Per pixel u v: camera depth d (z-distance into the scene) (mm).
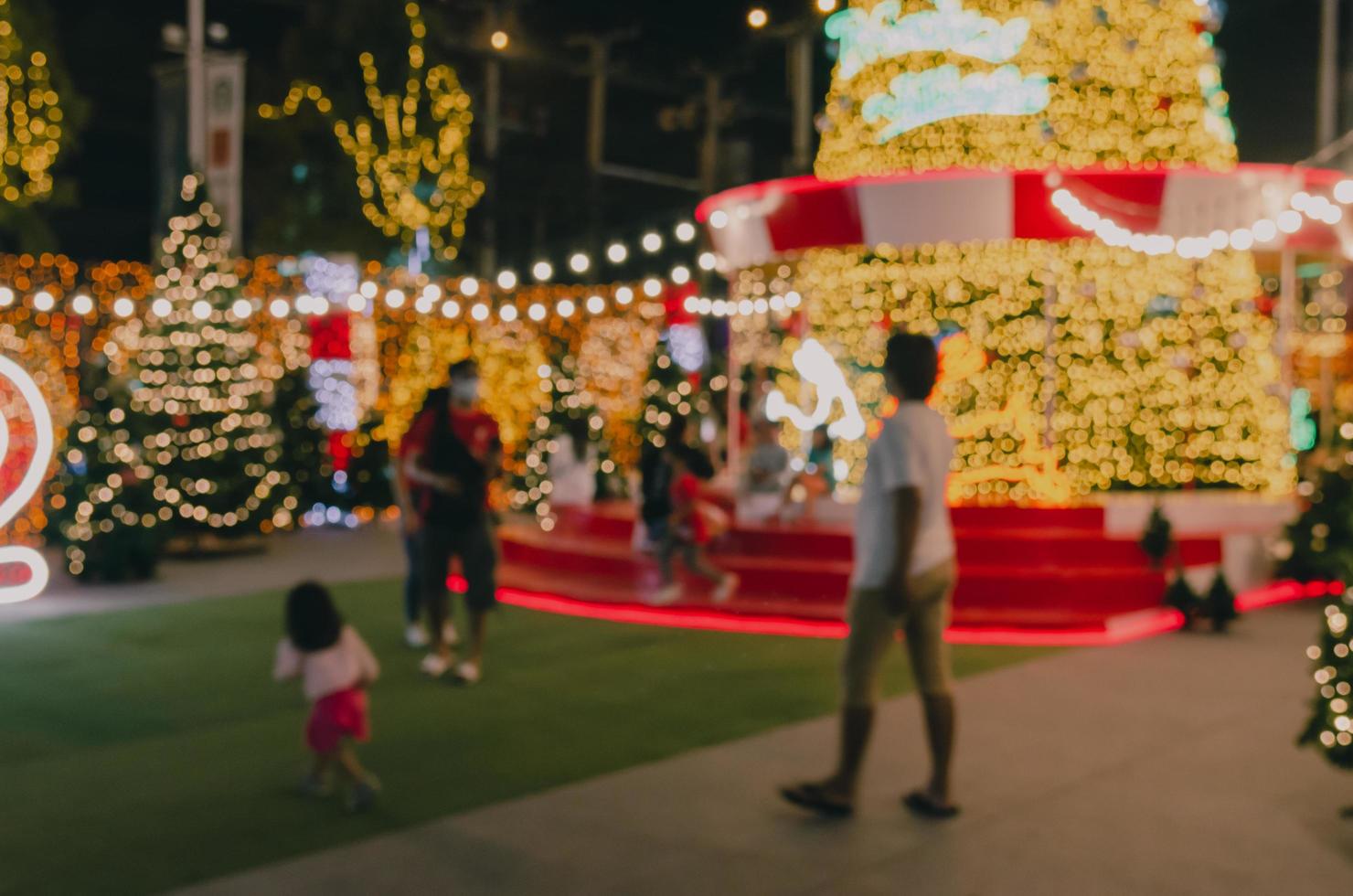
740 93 36375
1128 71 11844
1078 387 12492
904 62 12250
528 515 20031
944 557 5320
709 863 4820
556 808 5516
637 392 21656
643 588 11461
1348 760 5266
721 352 22141
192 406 15211
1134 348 12859
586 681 8234
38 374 16750
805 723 7070
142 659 8984
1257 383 13188
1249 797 5645
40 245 19156
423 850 4977
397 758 6367
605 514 13148
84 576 12805
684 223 12594
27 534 15508
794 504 12016
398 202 25656
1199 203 11227
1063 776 5980
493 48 31156
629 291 14234
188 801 5691
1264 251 12180
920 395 5305
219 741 6773
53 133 19250
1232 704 7492
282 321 19609
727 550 11523
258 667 8688
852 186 11500
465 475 8203
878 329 13188
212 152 19016
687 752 6477
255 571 13805
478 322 22188
